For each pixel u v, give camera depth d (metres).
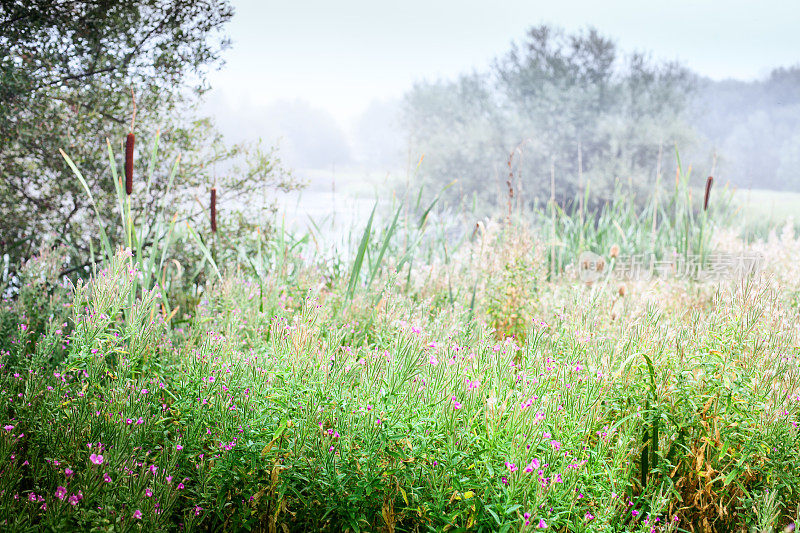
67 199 5.16
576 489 2.31
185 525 2.19
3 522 1.91
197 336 3.64
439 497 2.14
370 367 2.48
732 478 2.44
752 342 2.82
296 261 5.03
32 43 4.72
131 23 5.07
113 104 5.06
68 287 4.23
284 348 2.79
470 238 6.34
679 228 7.19
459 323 3.51
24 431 2.39
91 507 2.04
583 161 19.08
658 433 2.62
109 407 2.45
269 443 2.26
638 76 19.94
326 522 2.33
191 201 5.59
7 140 4.72
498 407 2.36
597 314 3.39
